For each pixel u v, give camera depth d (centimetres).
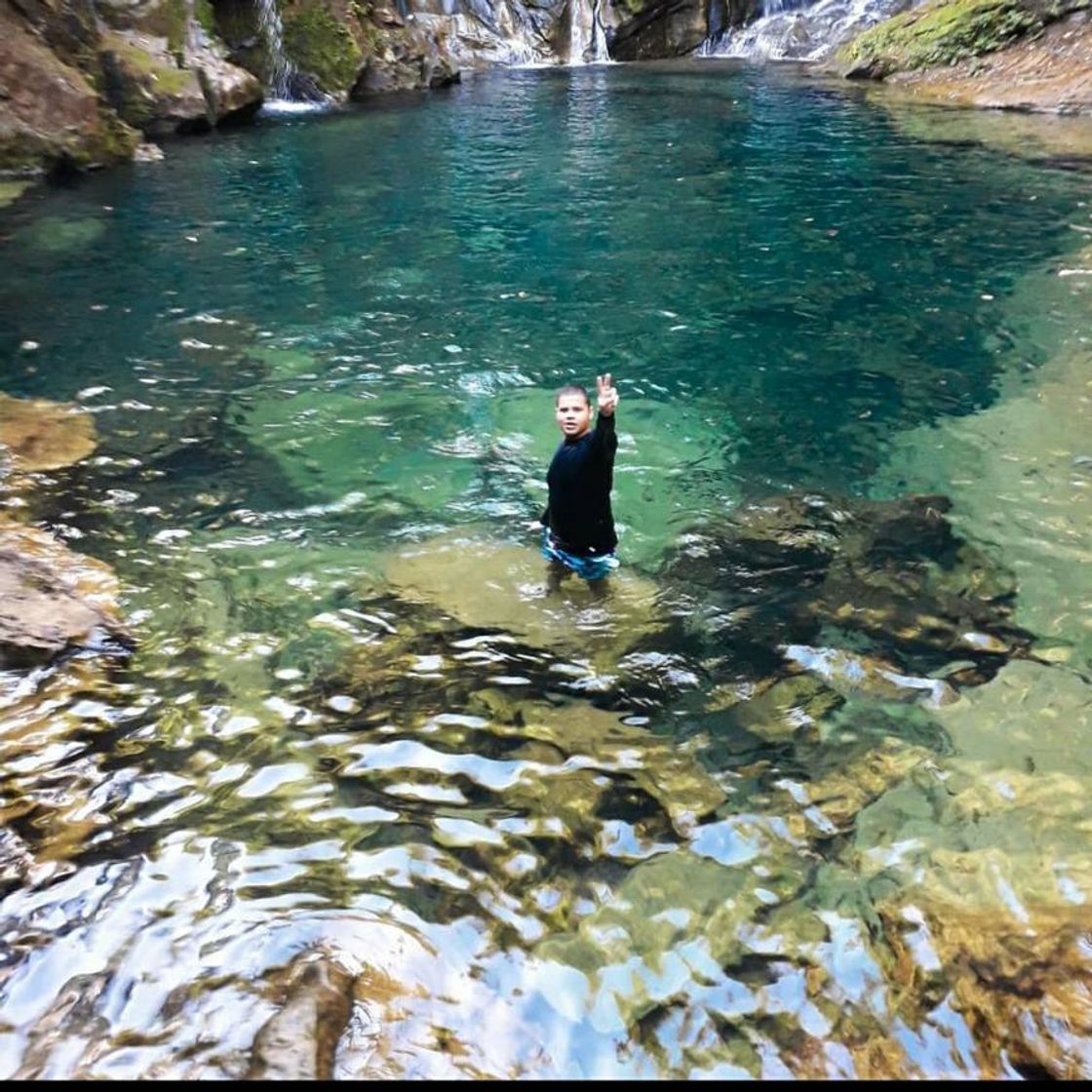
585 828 349
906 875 329
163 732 393
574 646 449
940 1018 281
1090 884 324
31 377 755
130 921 307
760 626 465
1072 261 1017
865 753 385
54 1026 273
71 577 491
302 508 575
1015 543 538
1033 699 415
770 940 305
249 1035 270
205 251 1087
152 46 1741
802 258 1061
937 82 2092
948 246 1086
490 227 1190
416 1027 276
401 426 687
